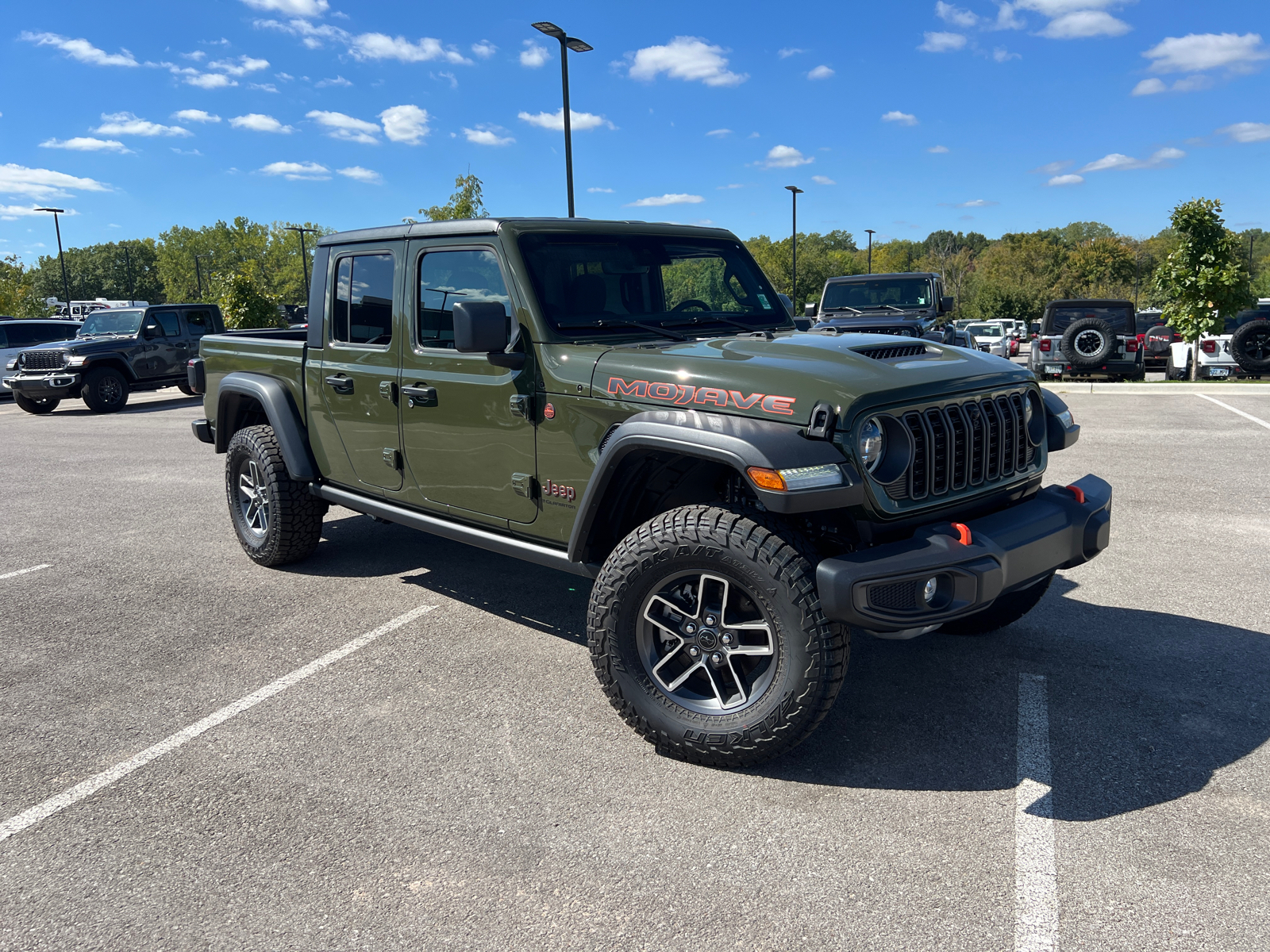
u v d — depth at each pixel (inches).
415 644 163.8
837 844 100.9
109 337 634.2
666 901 91.6
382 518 175.5
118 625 176.4
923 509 116.5
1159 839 99.8
